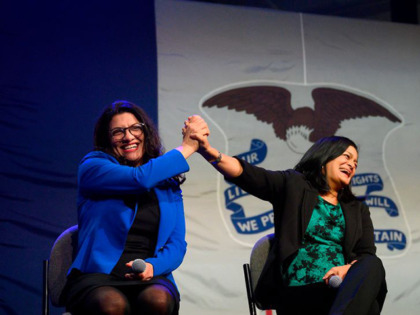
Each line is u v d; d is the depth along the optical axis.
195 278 3.78
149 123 2.35
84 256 2.07
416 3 5.24
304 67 4.40
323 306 2.19
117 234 2.08
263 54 4.34
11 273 3.51
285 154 4.19
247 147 4.12
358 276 2.02
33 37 3.87
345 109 4.39
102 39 4.01
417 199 4.32
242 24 4.35
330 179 2.43
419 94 4.59
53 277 2.16
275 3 5.76
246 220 3.97
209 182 3.97
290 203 2.35
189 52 4.18
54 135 3.76
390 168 4.35
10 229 3.56
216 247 3.87
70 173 3.74
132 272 1.94
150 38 4.12
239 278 3.85
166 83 4.08
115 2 4.11
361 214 2.46
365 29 4.62
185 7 4.26
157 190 2.20
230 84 4.21
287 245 2.26
